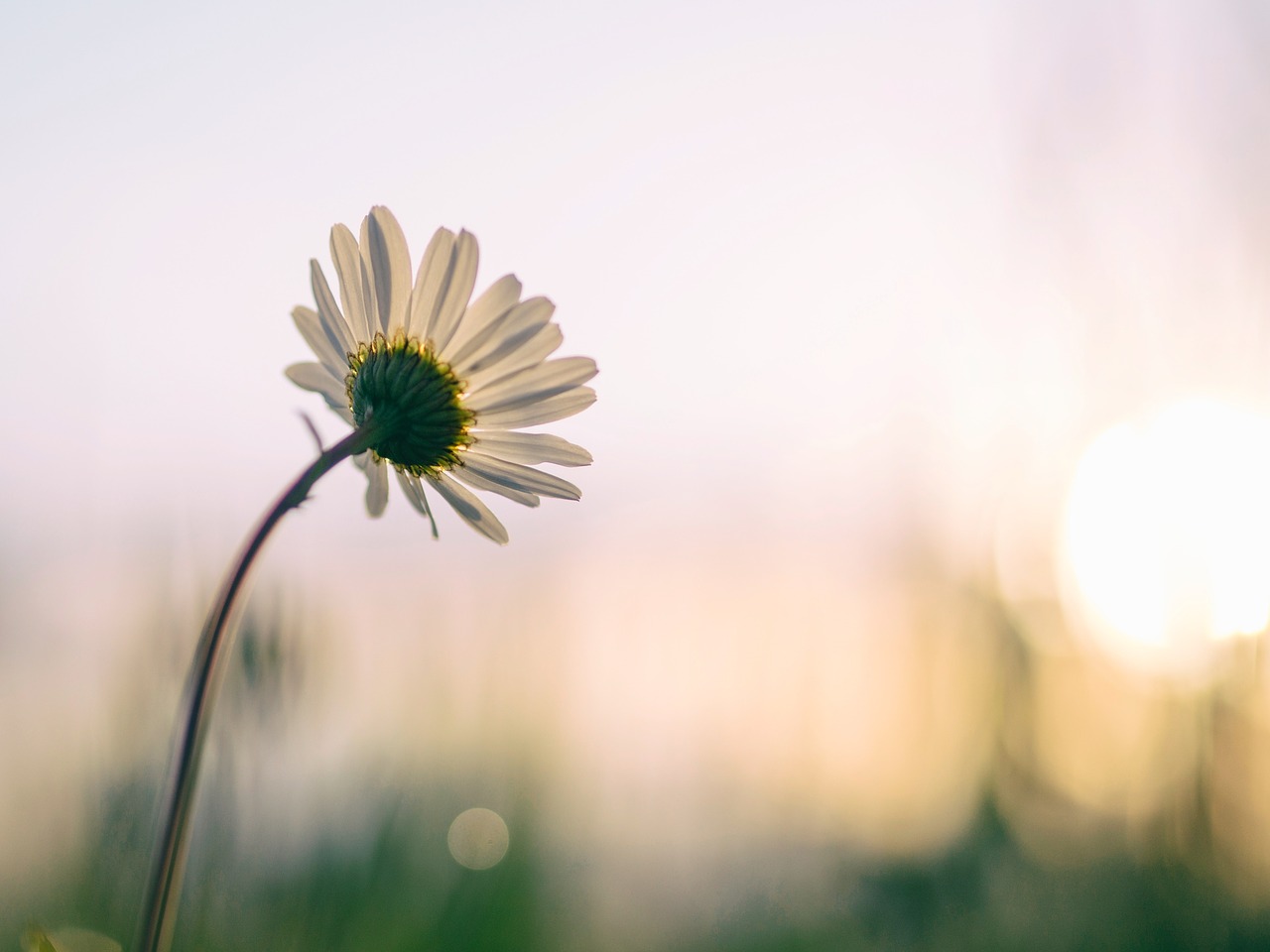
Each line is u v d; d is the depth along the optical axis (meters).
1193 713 0.33
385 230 0.25
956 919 0.34
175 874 0.21
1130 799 0.34
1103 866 0.34
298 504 0.22
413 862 0.31
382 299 0.25
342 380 0.25
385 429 0.25
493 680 0.33
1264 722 0.32
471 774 0.33
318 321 0.25
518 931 0.32
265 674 0.28
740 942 0.34
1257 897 0.32
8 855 0.28
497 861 0.32
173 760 0.21
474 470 0.25
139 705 0.28
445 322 0.25
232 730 0.27
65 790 0.29
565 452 0.25
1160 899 0.32
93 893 0.28
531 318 0.25
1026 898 0.34
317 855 0.28
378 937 0.29
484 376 0.25
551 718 0.34
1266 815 0.32
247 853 0.28
